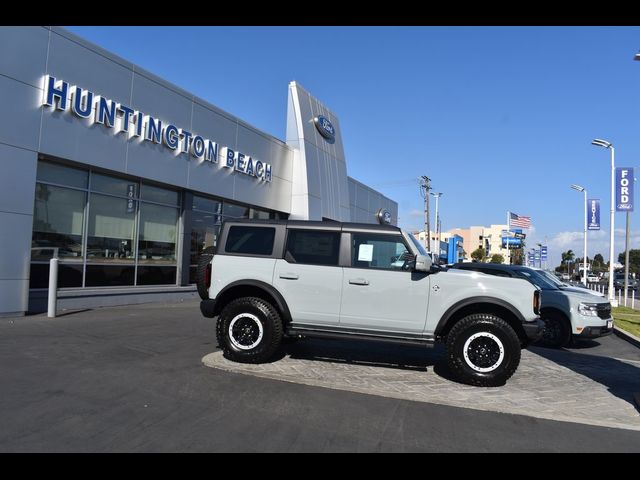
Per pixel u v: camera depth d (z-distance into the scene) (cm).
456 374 660
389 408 541
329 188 2408
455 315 683
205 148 1599
